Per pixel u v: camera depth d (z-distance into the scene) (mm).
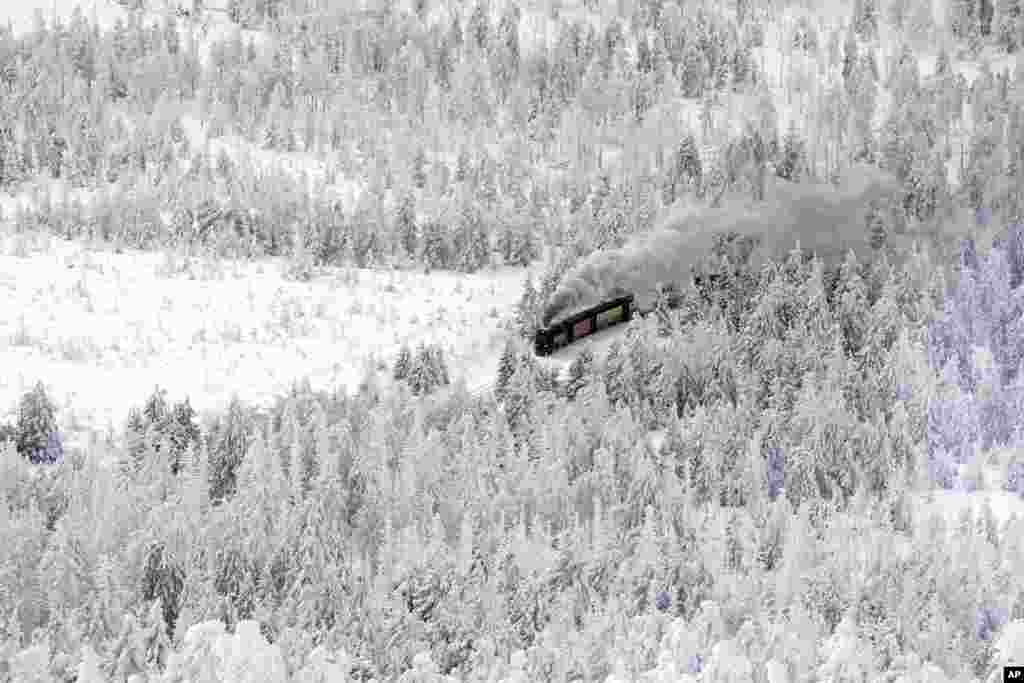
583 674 184250
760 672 176250
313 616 191875
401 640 189875
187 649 171250
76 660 178250
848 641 181250
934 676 179750
